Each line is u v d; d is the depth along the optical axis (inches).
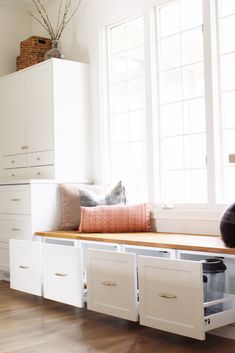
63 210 162.2
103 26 172.9
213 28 135.5
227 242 106.3
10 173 186.7
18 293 159.0
